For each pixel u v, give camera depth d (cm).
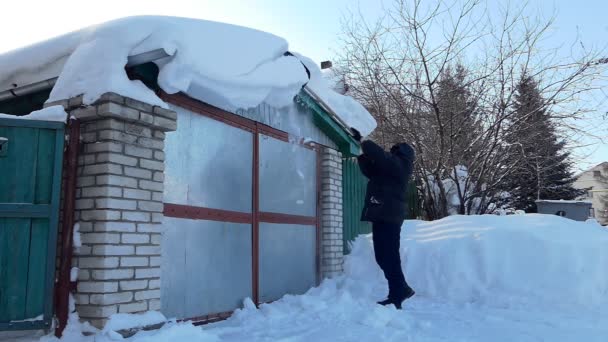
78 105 395
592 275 586
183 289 457
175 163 459
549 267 594
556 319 490
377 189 524
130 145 403
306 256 656
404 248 682
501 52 1095
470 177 1078
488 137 1076
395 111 1158
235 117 540
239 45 481
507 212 1308
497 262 620
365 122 713
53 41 443
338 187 723
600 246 621
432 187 1112
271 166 597
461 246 650
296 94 587
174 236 452
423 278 642
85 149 396
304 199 661
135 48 404
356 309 507
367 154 523
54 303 382
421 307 553
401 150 546
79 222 390
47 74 446
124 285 387
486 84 1107
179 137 466
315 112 667
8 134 383
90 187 389
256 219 562
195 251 475
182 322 423
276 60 532
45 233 381
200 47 435
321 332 421
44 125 389
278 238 602
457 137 1101
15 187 380
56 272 388
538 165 1145
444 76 1117
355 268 711
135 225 400
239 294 527
